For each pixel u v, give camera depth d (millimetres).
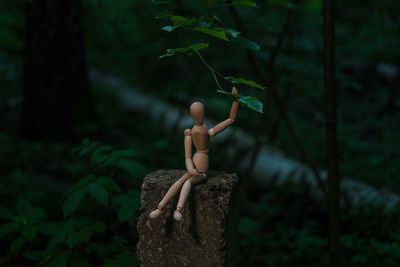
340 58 7418
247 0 2268
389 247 3734
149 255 2396
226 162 6328
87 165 5434
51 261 2752
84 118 6516
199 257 2336
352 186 5473
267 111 4516
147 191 2359
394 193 5285
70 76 6379
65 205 2754
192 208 2303
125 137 6781
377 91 9141
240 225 4148
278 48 4297
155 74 10141
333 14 3107
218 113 8281
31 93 6340
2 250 3424
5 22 8438
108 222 3523
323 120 8141
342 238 4148
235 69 8062
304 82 5148
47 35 6094
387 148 6754
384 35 7035
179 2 2773
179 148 6520
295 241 4723
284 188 5793
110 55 10500
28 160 5367
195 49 2127
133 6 7910
